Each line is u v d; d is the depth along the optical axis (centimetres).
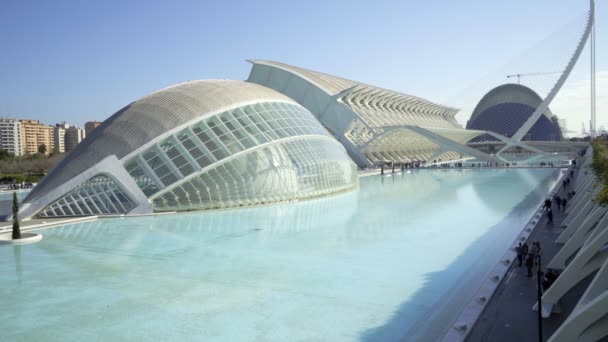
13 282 1413
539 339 872
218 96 3412
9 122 15850
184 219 2534
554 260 1387
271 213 2709
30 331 1045
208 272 1489
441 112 13300
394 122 8931
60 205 2708
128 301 1227
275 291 1287
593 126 7981
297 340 970
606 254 1052
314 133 3781
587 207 1675
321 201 3247
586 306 773
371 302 1190
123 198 2767
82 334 1023
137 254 1748
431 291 1272
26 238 2005
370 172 6219
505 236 1986
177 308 1168
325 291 1281
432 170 6769
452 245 1830
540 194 3500
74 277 1457
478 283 1338
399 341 961
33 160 8394
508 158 10519
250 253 1738
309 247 1828
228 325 1056
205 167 2883
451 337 944
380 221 2408
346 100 7988
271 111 3625
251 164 3083
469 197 3406
